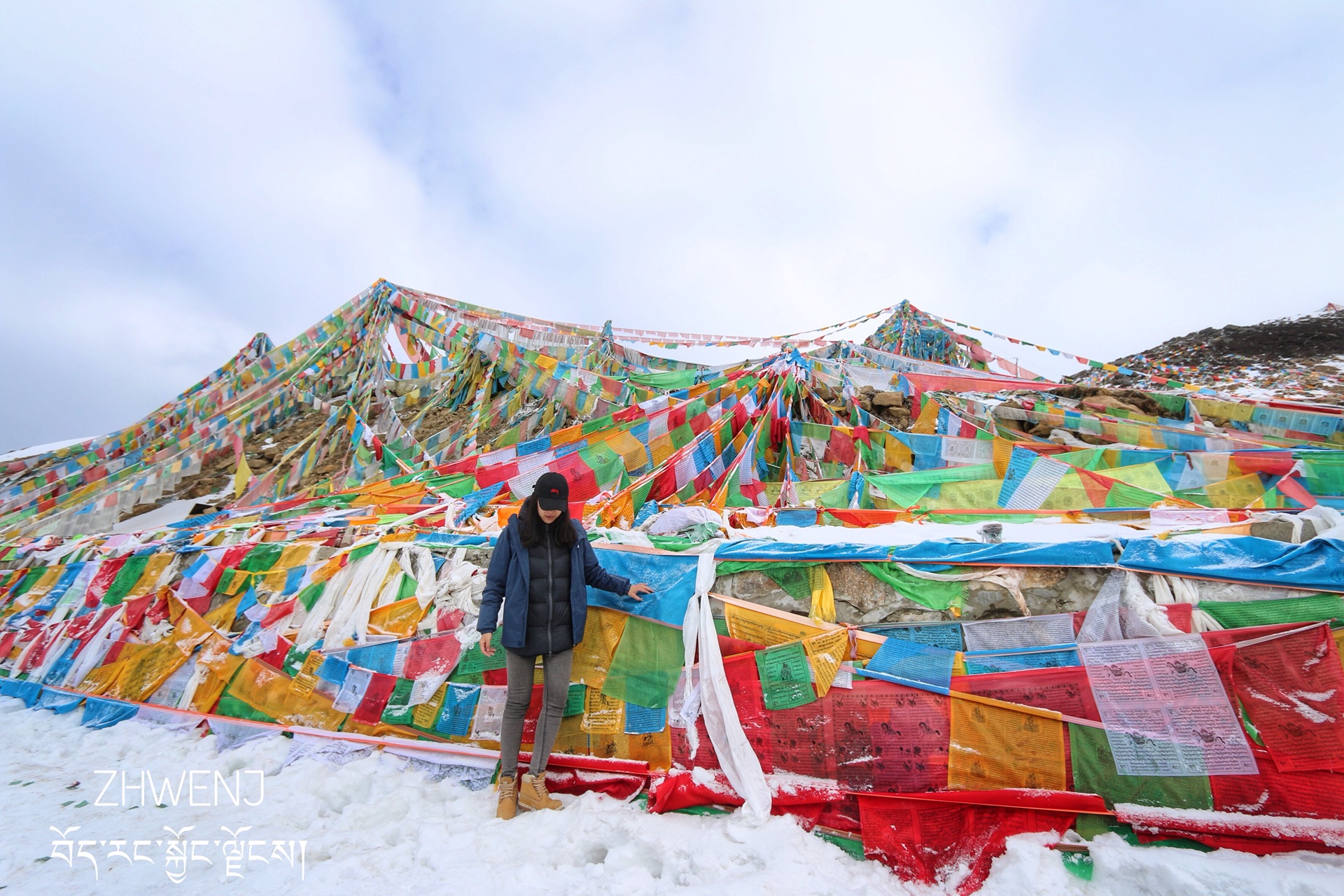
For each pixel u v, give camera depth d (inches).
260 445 553.0
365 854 113.4
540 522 130.9
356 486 378.6
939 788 108.1
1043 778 105.3
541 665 143.0
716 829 110.3
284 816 131.0
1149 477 231.1
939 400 395.5
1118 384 573.0
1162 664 104.0
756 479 292.0
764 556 131.0
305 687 171.3
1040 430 339.0
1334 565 99.0
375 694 159.9
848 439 311.7
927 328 739.4
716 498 257.8
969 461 271.1
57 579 268.4
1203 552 108.0
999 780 106.9
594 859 111.6
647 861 107.2
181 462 430.0
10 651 249.9
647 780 127.2
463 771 141.4
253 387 546.9
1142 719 103.0
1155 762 100.8
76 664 225.9
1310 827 91.1
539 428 438.3
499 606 129.6
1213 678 101.0
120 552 251.3
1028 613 114.7
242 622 196.7
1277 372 640.4
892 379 458.3
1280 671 98.3
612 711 135.0
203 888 107.2
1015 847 99.7
